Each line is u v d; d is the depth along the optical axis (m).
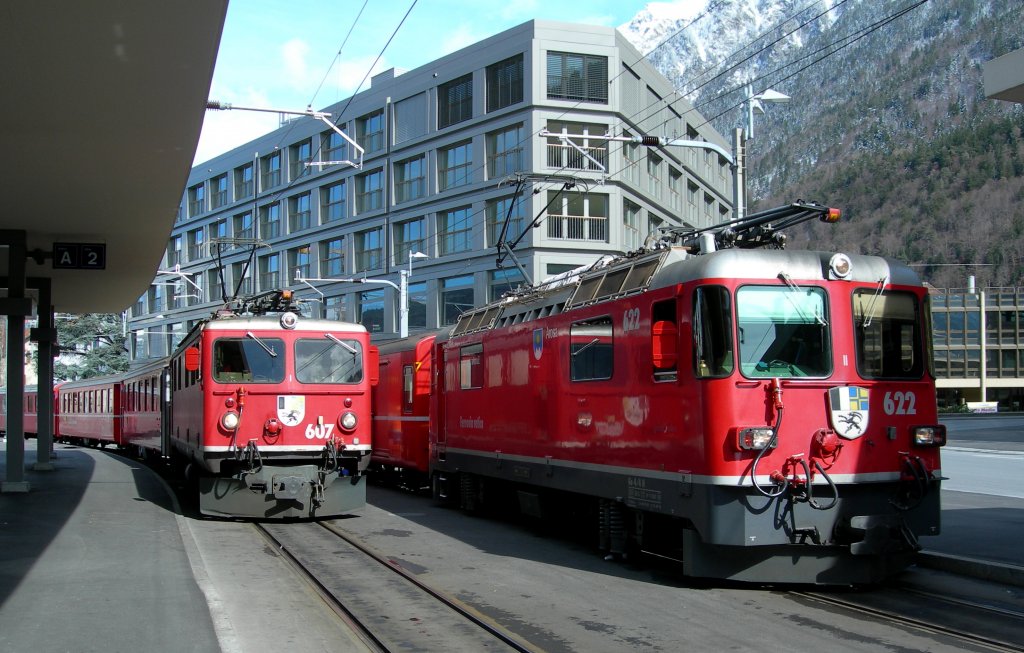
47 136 11.28
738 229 10.13
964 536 11.16
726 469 8.56
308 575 10.04
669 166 40.38
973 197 109.31
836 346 8.96
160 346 57.47
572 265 34.53
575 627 7.67
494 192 35.84
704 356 8.84
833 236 117.81
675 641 7.17
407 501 18.00
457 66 37.19
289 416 14.35
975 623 7.61
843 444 8.81
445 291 38.12
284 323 14.59
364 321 41.94
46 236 17.20
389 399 20.98
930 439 9.09
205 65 9.11
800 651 6.83
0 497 16.02
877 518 8.63
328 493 14.52
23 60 8.91
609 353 10.66
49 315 20.98
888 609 8.13
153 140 11.52
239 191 50.03
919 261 106.44
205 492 14.20
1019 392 67.31
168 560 10.01
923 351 9.34
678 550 9.97
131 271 20.72
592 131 35.19
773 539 8.55
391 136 40.03
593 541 12.61
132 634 6.94
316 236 44.12
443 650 7.06
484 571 10.31
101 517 13.45
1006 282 97.38
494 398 14.35
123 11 7.86
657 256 10.12
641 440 9.86
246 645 7.23
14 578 8.97
